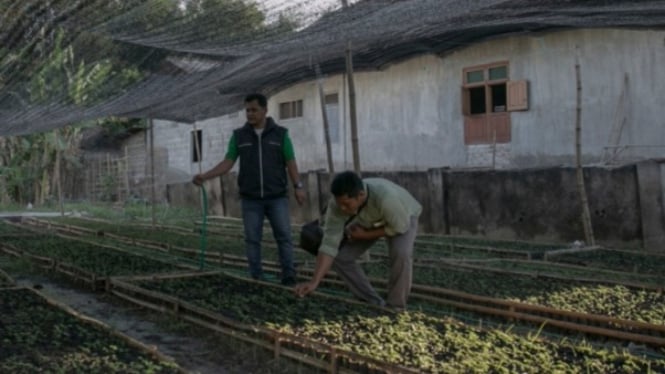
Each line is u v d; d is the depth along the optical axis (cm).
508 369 412
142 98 1179
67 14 632
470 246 1178
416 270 892
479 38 1438
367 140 1897
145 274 817
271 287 727
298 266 923
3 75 782
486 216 1393
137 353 459
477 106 1684
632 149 1365
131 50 853
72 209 2342
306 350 476
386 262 958
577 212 1244
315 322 545
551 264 962
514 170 1342
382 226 624
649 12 898
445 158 1717
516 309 645
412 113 1784
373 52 1409
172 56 923
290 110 2145
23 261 1027
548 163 1509
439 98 1722
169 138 2658
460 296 699
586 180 1237
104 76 930
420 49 1480
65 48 742
